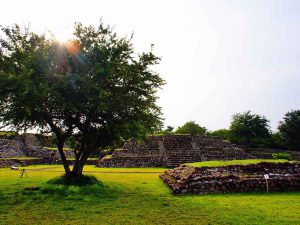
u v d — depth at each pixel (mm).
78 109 15844
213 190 15398
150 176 25438
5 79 14406
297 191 15758
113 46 17281
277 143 62344
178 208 11492
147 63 17750
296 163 17812
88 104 16000
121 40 17594
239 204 12195
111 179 22516
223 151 44562
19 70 15234
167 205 12117
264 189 15852
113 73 16516
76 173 17766
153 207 11711
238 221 9422
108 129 16906
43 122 17234
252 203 12398
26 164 42031
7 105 15938
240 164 17594
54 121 18141
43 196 14141
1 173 27594
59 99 15336
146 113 18062
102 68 15578
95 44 16594
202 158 41219
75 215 10406
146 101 17797
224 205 12000
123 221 9570
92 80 16078
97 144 18422
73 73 15820
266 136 63031
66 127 18562
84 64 16422
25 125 17266
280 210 10992
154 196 14430
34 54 15289
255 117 63531
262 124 62906
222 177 16016
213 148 45094
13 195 14414
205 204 12234
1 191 15664
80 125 17734
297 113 62375
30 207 11727
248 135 62094
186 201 12969
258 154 47500
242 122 63656
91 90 15859
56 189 15523
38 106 14898
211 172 16672
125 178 23453
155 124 18672
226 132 68062
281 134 63438
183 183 15586
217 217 9992
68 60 16359
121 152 42906
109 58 16688
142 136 18906
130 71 17297
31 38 16547
